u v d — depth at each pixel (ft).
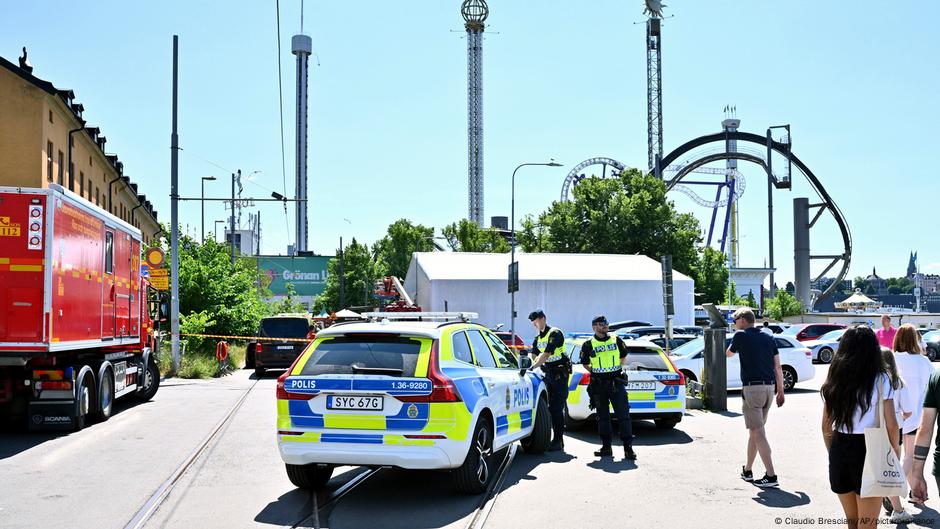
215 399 58.85
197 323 98.22
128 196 154.71
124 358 52.31
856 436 17.97
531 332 127.44
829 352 115.24
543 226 240.94
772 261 335.26
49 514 24.20
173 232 81.05
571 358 46.75
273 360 83.05
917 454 19.15
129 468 31.65
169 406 54.03
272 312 149.79
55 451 35.65
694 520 23.49
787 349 68.85
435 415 25.40
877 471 16.94
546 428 36.40
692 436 41.88
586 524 23.13
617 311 131.03
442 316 32.40
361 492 27.86
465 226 309.42
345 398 25.84
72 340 40.34
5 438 39.58
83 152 113.19
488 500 26.55
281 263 363.97
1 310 37.01
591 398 35.86
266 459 33.91
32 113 90.53
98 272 44.68
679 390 43.01
